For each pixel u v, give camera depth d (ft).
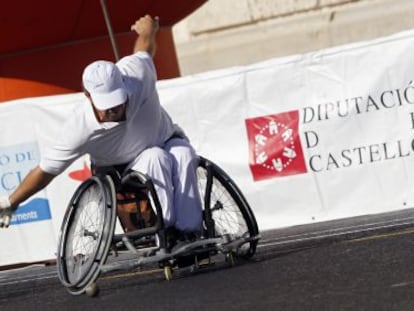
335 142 65.41
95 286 43.39
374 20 130.41
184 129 67.26
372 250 45.03
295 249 50.65
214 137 67.05
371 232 53.98
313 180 65.98
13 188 67.51
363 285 36.99
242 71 66.49
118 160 44.57
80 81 84.33
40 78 83.61
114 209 42.27
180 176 44.65
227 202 46.98
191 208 44.70
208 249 44.88
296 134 65.92
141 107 43.86
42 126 67.15
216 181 47.24
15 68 83.20
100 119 42.80
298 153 66.03
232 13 131.85
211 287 41.29
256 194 66.74
